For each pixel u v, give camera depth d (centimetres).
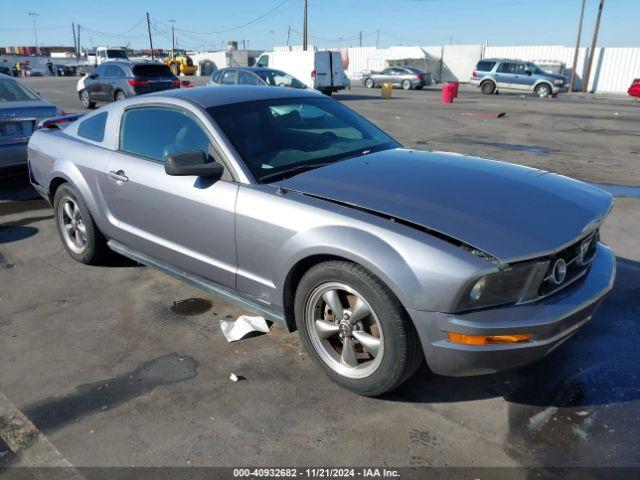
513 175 313
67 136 452
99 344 337
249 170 311
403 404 277
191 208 329
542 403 277
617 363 310
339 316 275
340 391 287
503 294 236
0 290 413
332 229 262
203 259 337
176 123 354
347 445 249
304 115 376
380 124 1414
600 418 264
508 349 236
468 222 250
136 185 364
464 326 233
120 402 281
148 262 388
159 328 356
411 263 238
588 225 266
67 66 5444
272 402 279
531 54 4066
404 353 253
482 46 4281
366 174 305
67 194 443
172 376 302
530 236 245
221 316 371
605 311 371
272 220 286
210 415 270
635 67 3547
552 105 2158
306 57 2336
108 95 1728
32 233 545
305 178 304
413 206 263
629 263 457
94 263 454
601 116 1703
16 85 692
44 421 267
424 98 2473
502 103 2214
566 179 325
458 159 344
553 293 254
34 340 342
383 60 4731
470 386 291
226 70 1773
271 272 296
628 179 778
